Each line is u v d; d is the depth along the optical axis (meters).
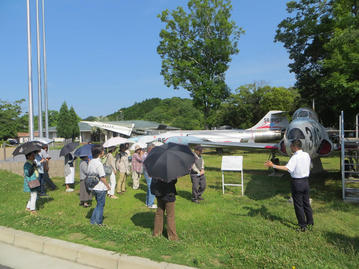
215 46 29.50
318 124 9.24
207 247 4.12
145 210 6.79
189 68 30.09
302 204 5.13
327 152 9.24
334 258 3.78
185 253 3.82
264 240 4.43
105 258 3.70
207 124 32.19
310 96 25.36
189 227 5.31
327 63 17.53
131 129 22.16
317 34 21.72
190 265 3.43
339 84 16.64
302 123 8.24
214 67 31.09
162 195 4.45
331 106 22.09
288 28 22.56
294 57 24.70
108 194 8.25
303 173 5.06
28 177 6.19
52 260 3.99
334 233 4.83
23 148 6.13
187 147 4.79
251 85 42.66
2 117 40.75
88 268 3.72
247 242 4.41
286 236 4.67
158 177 4.16
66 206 7.29
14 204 7.39
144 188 9.80
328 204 7.05
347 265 3.58
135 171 9.44
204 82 30.11
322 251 4.00
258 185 9.83
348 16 17.75
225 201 7.52
